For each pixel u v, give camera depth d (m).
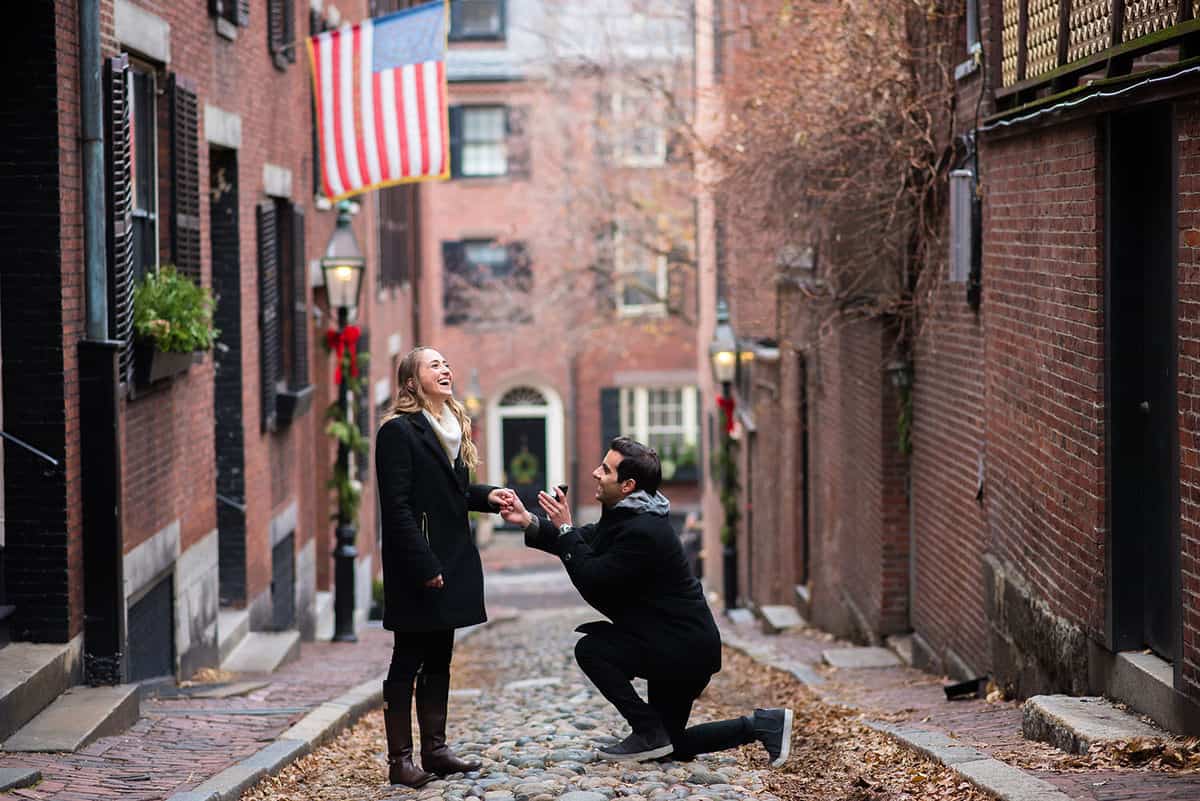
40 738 7.72
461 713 11.35
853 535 15.31
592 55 30.36
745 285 19.78
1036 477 8.98
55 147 8.66
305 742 8.44
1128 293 7.66
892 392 13.62
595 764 7.38
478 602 7.06
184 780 7.08
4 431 8.73
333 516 17.62
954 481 11.62
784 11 13.76
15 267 8.69
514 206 38.09
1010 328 9.62
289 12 16.56
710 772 6.99
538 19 31.98
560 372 38.44
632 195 30.84
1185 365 6.59
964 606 11.28
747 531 24.97
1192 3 6.44
